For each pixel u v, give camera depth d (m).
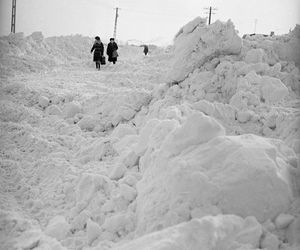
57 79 11.14
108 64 15.94
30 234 3.31
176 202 3.01
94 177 3.89
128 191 3.60
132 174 4.02
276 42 6.53
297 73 6.09
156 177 3.42
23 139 5.84
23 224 3.46
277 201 2.88
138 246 2.66
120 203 3.55
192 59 6.14
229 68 5.88
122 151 4.86
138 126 5.84
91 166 4.75
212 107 5.03
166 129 3.99
